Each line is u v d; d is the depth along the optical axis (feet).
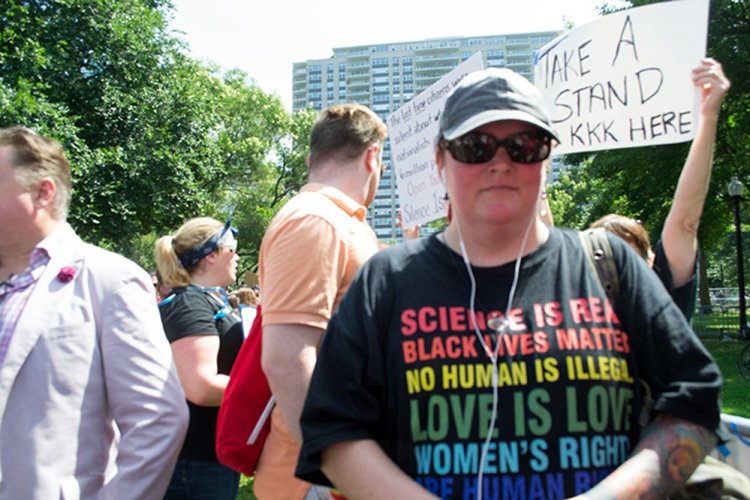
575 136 8.36
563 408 3.91
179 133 58.70
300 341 5.73
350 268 6.38
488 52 504.43
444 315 4.16
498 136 4.18
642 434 4.05
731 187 47.98
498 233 4.25
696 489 4.55
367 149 7.11
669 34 7.48
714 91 6.27
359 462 3.97
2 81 44.06
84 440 5.70
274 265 5.96
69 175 6.45
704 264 84.58
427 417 3.99
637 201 60.29
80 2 51.70
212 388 8.36
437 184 10.28
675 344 4.08
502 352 4.01
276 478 6.42
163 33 59.26
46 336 5.65
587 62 8.21
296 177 125.08
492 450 3.88
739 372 36.63
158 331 6.19
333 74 530.68
